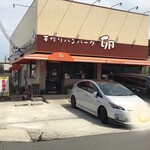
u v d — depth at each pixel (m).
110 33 13.70
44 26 11.65
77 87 9.23
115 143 5.03
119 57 14.03
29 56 9.80
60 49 12.09
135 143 5.05
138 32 14.76
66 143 5.01
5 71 34.81
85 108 8.29
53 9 11.87
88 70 13.93
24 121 7.04
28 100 11.14
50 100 11.09
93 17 13.09
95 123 7.00
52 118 7.57
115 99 6.82
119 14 13.98
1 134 5.53
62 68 13.11
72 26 12.44
